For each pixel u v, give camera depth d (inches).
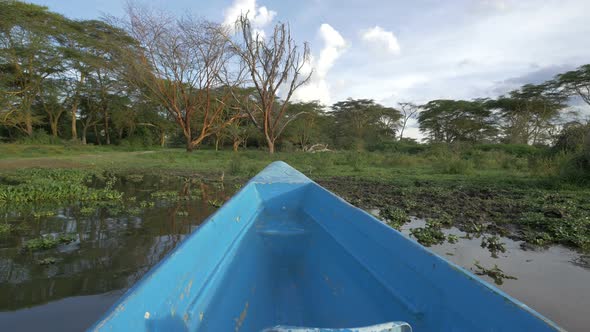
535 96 1553.9
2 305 121.5
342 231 139.9
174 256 81.7
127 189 397.4
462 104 1772.9
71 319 113.3
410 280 90.4
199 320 78.7
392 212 264.4
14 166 605.0
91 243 191.6
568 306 124.0
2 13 1038.4
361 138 1968.5
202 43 1095.0
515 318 58.9
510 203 306.2
